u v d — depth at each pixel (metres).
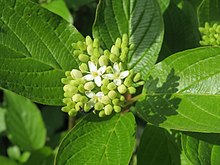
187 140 0.23
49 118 0.40
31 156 0.35
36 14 0.23
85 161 0.21
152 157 0.24
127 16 0.23
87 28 0.38
